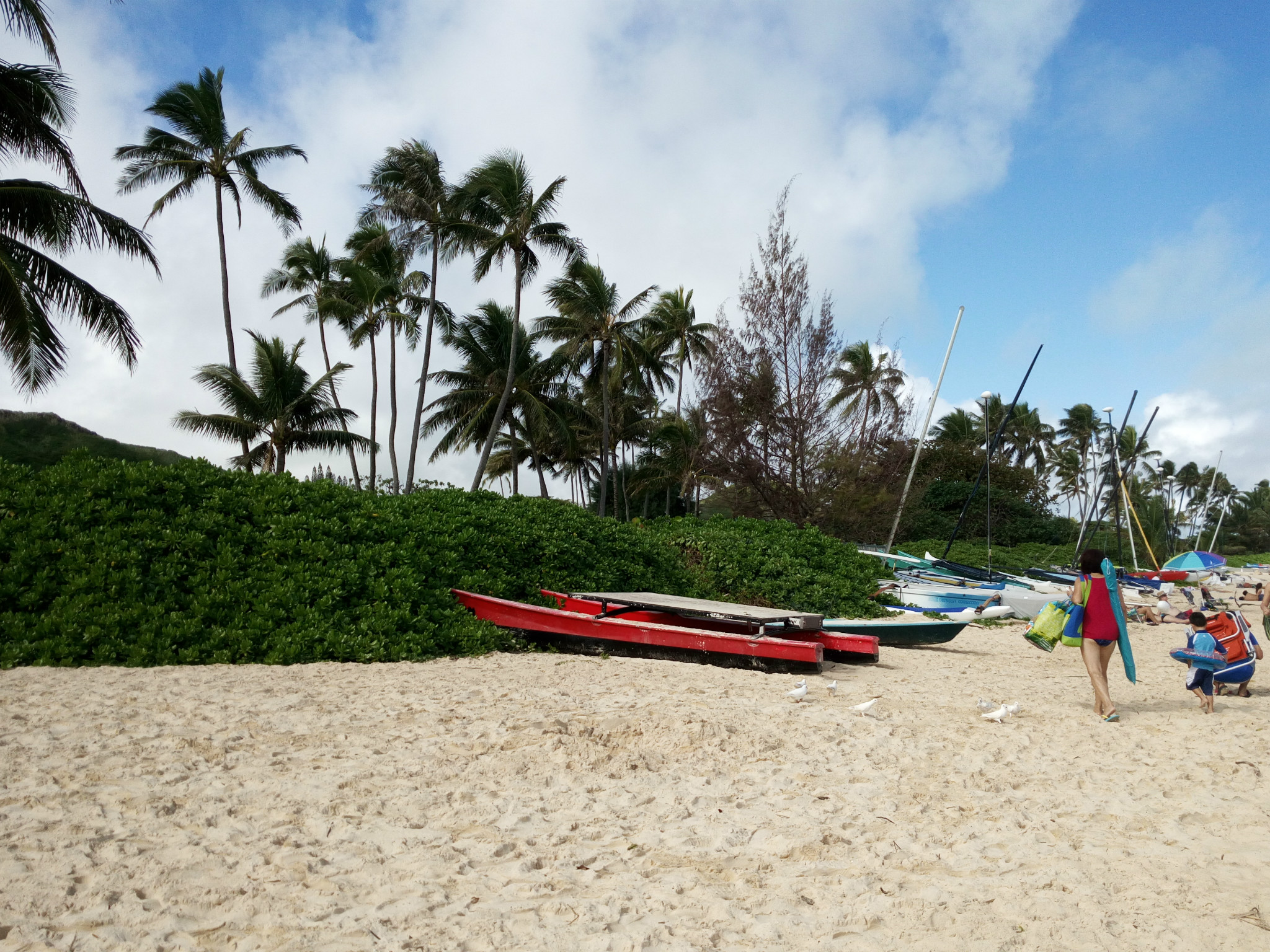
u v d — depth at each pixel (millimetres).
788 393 24516
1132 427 79625
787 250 24438
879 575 20656
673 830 4395
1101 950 3068
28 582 9641
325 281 39375
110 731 5898
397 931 3154
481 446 39125
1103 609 7852
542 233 30875
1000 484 55438
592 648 11219
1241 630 9352
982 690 9531
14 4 14055
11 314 14688
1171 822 4641
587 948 3064
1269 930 3225
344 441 32719
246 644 9539
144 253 16531
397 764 5363
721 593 17250
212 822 4211
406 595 11297
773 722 6828
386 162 30562
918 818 4691
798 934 3215
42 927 3055
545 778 5156
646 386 45156
